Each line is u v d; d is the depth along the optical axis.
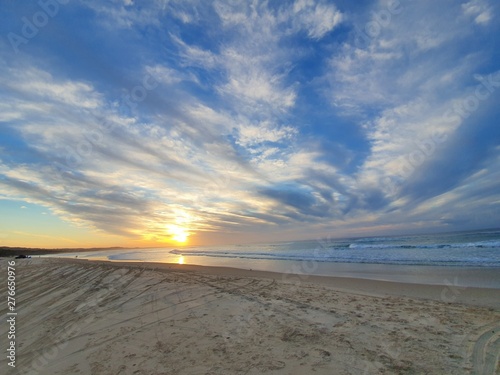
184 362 3.65
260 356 3.74
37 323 5.60
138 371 3.46
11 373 3.64
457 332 4.35
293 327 4.82
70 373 3.52
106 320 5.59
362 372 3.24
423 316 5.21
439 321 4.89
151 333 4.75
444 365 3.36
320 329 4.68
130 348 4.17
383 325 4.78
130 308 6.40
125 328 5.06
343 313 5.56
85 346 4.35
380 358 3.57
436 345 3.91
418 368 3.30
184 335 4.60
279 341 4.23
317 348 3.93
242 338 4.40
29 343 4.60
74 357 3.98
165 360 3.72
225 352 3.90
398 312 5.52
